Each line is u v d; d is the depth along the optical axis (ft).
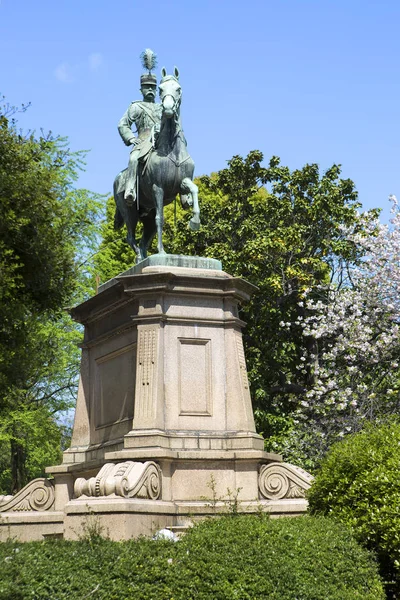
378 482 33.86
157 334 42.27
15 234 49.52
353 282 83.15
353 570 30.42
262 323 84.53
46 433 95.86
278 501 40.93
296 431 74.13
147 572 28.09
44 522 46.14
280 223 86.02
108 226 125.49
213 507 39.34
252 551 29.37
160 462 39.88
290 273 82.33
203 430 42.06
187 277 43.04
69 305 94.48
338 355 80.94
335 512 34.88
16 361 53.47
